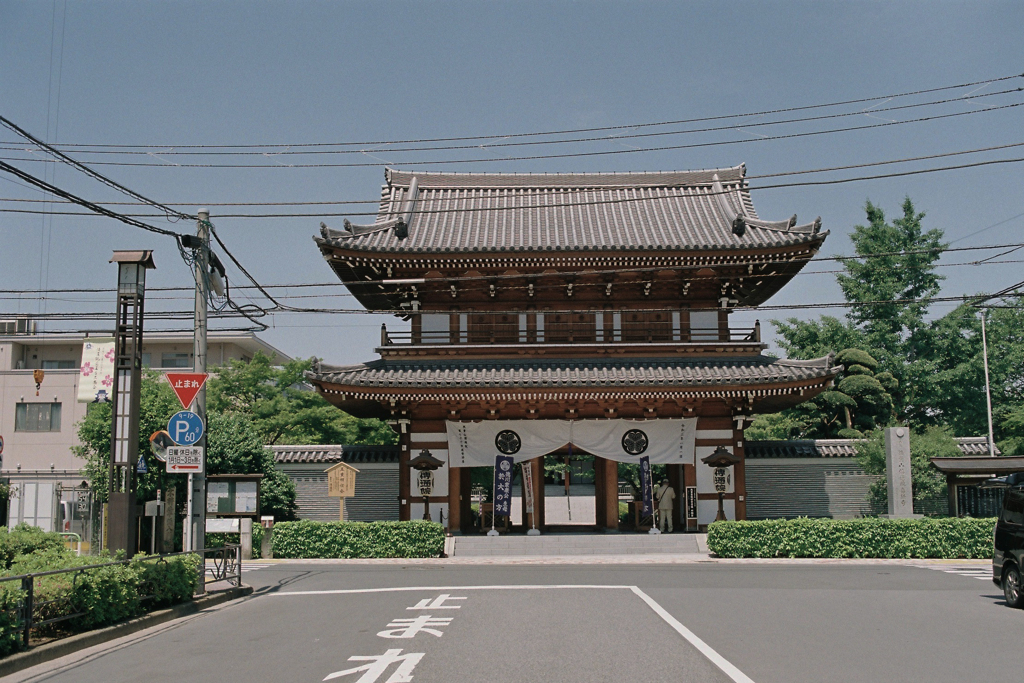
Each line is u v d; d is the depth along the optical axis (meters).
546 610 15.95
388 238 34.47
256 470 33.00
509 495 32.38
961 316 60.94
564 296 34.88
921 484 34.91
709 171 39.59
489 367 33.06
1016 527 16.62
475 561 28.17
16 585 11.53
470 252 32.22
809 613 15.55
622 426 32.84
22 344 57.78
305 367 47.00
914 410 61.12
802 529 28.44
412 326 34.62
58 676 10.63
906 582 21.03
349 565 27.30
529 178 39.66
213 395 45.12
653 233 35.00
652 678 10.05
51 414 50.34
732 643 12.42
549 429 32.88
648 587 19.78
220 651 12.30
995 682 9.87
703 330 34.56
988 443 37.88
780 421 50.91
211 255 20.73
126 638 13.62
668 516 33.19
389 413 34.94
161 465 29.00
